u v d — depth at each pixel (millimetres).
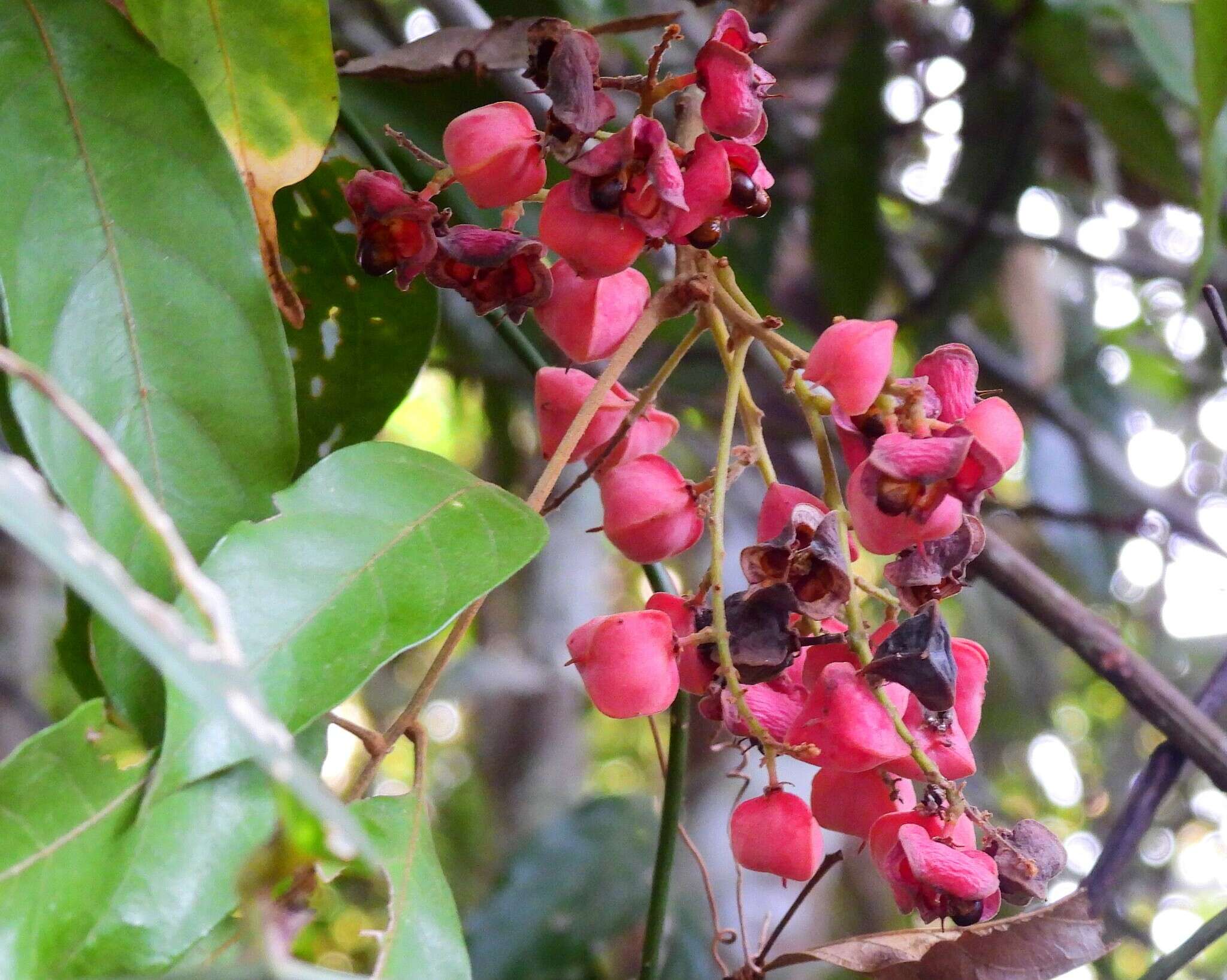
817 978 613
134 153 299
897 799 304
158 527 238
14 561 656
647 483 318
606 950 536
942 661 291
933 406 303
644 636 299
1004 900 302
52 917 268
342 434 373
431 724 1296
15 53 298
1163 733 383
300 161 323
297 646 273
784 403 650
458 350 629
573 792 997
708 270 313
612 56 542
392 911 278
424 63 389
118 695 281
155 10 314
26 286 289
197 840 272
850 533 315
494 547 286
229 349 297
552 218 296
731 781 605
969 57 632
